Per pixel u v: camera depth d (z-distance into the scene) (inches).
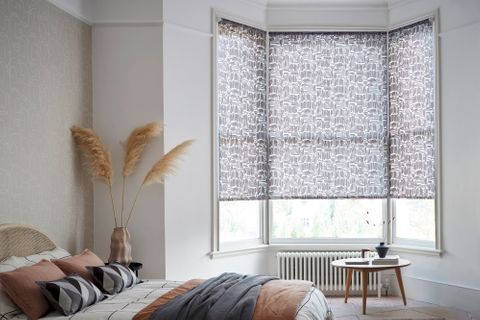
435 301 240.7
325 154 262.4
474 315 220.1
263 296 147.2
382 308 233.1
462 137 231.5
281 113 262.2
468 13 229.0
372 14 264.4
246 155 253.9
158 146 224.1
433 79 244.7
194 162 234.8
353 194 262.2
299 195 261.6
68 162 205.6
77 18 214.2
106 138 225.8
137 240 223.5
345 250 261.6
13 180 171.6
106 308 146.2
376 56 264.2
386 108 263.3
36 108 185.0
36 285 143.9
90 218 221.9
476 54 225.8
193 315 136.6
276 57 263.1
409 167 252.8
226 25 247.9
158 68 224.4
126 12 225.0
